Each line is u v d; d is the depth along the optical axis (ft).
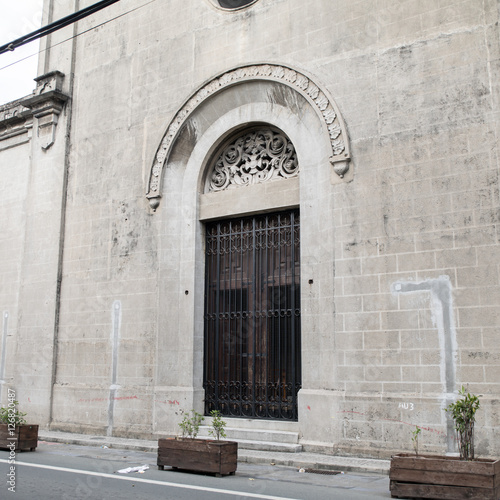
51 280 55.11
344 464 33.55
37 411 53.21
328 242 40.06
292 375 42.06
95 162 54.65
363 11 41.01
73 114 57.62
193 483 28.55
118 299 50.34
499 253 33.63
